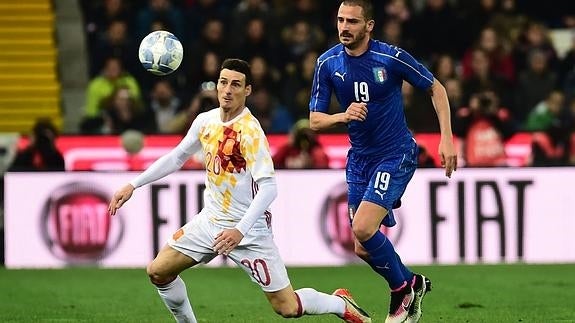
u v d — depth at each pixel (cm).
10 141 5881
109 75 6191
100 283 4450
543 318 3453
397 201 3069
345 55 2995
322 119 2938
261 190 2662
